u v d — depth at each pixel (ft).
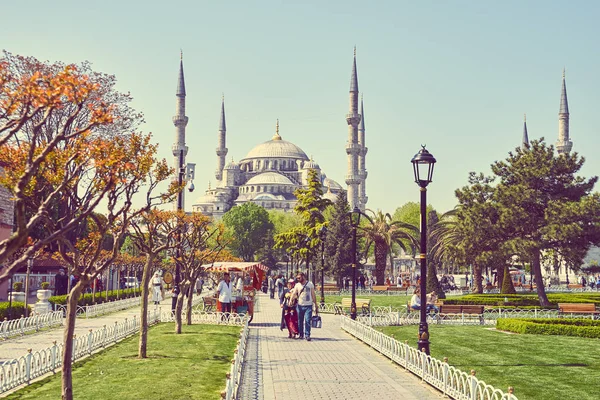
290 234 246.47
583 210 152.35
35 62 152.46
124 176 57.31
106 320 123.75
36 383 57.98
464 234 166.71
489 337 100.58
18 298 140.97
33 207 50.60
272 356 77.36
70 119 36.27
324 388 57.11
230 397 45.57
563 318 116.26
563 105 560.20
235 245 517.96
